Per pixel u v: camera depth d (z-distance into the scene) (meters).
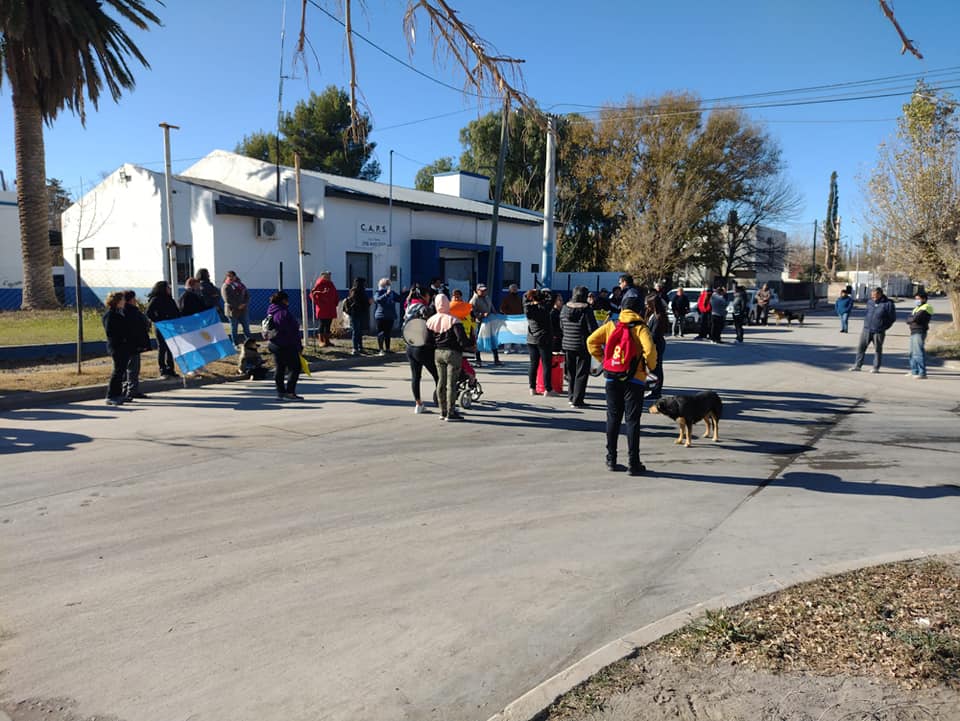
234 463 7.17
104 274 23.11
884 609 3.90
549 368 11.45
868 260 91.06
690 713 3.00
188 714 3.10
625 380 6.98
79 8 18.25
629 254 39.94
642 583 4.52
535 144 36.19
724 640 3.55
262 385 12.23
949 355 18.08
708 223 46.66
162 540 5.09
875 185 22.55
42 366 12.48
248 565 4.68
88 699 3.21
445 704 3.20
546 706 3.05
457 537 5.27
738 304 22.08
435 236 26.73
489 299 16.16
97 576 4.48
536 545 5.14
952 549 4.93
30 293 21.30
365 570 4.64
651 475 7.10
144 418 9.32
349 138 3.91
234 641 3.72
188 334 11.98
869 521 5.79
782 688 3.16
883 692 3.12
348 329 18.59
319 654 3.60
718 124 42.31
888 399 11.95
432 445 8.10
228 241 20.66
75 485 6.35
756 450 8.27
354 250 23.28
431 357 9.62
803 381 13.87
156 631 3.81
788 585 4.28
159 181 21.39
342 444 8.06
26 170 20.75
